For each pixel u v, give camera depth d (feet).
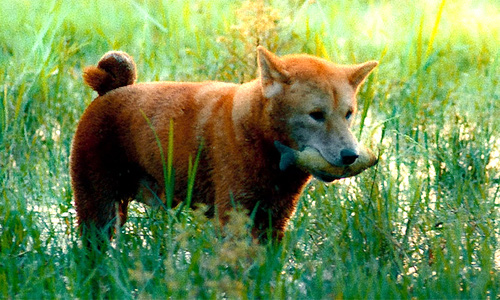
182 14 64.85
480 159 40.68
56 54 50.85
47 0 66.28
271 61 30.45
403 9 67.77
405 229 36.58
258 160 31.04
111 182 34.19
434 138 44.06
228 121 31.40
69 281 29.01
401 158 40.47
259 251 28.48
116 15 66.08
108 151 33.88
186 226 32.78
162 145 32.65
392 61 57.00
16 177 39.86
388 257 32.99
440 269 29.84
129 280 29.86
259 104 30.89
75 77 49.78
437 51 50.57
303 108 30.30
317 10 64.95
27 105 45.88
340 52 53.42
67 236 35.42
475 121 45.70
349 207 35.42
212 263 27.35
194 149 32.12
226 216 31.55
